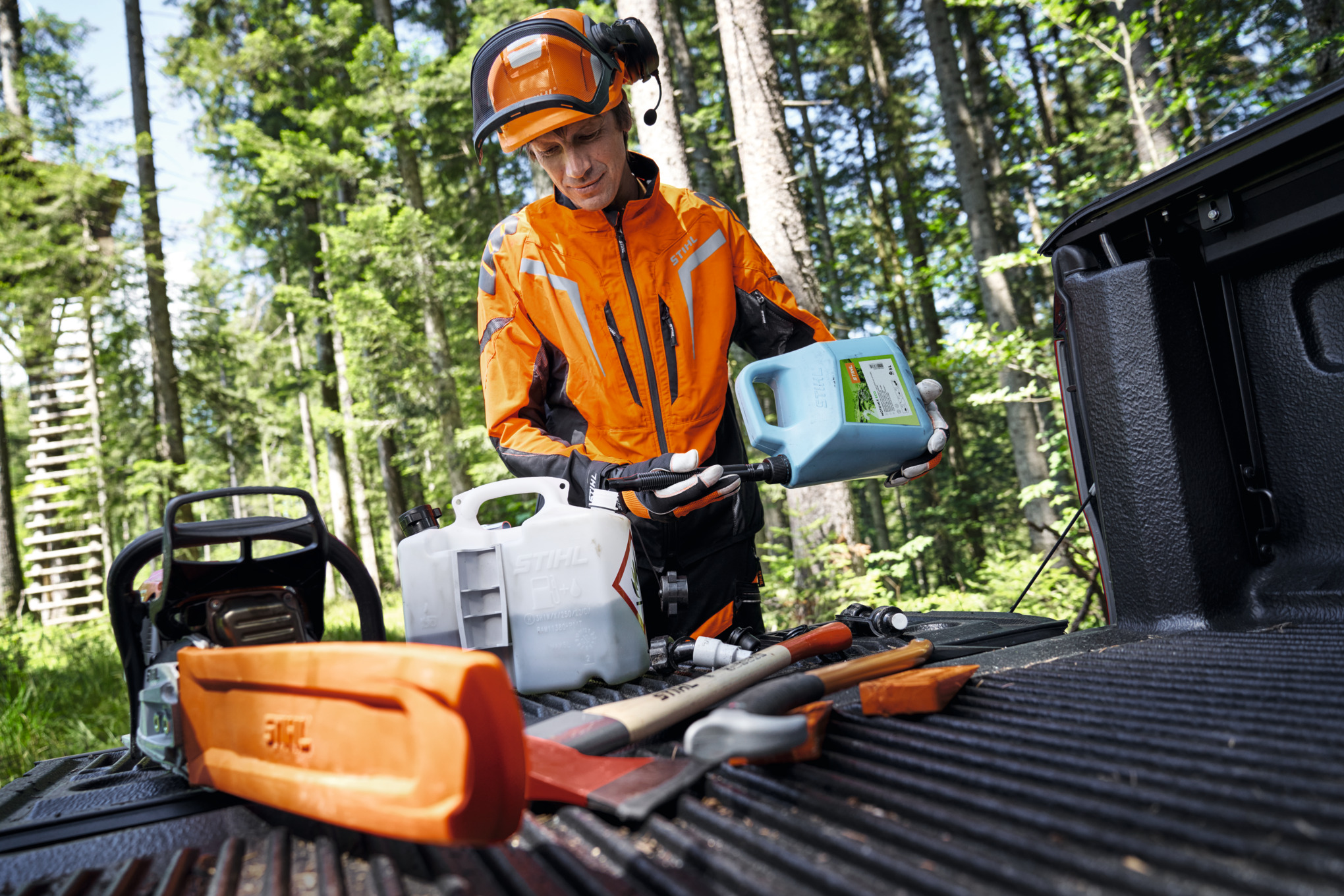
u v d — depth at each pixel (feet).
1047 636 5.29
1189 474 4.62
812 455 4.68
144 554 4.00
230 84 50.44
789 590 18.51
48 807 3.27
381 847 2.48
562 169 5.14
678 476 4.55
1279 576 4.71
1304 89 22.15
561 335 5.56
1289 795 2.05
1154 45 22.04
